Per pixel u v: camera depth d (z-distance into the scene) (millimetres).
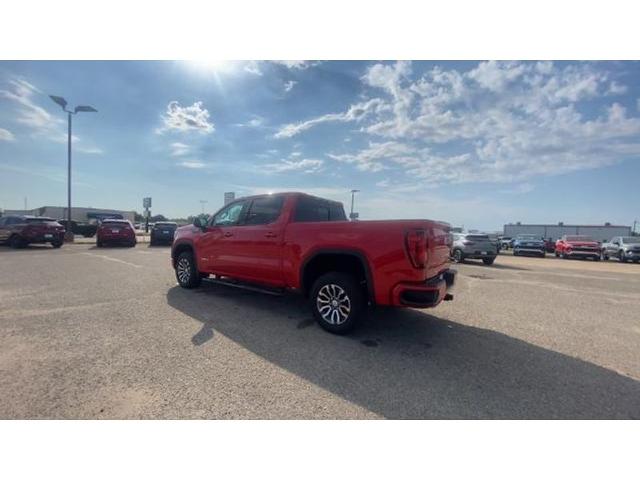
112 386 2809
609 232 43125
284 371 3168
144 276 7922
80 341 3756
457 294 7117
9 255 12250
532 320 5156
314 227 4387
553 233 46219
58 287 6535
